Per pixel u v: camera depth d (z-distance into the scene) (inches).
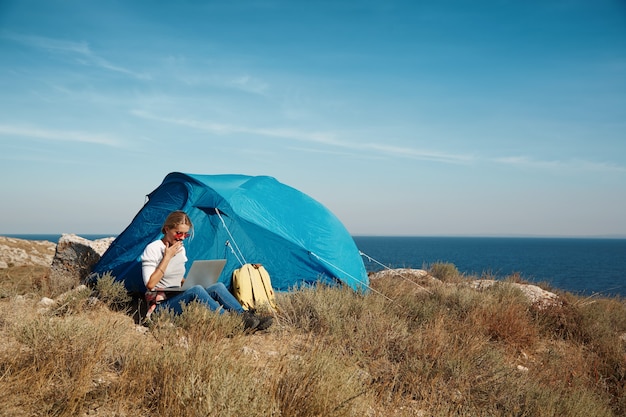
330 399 149.1
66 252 364.5
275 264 345.4
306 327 252.8
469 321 301.7
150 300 242.4
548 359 263.7
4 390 136.7
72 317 190.2
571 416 190.4
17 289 297.9
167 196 342.3
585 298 420.8
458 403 187.8
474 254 4847.4
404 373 204.1
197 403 134.3
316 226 380.5
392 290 373.4
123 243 327.3
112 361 171.6
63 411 133.3
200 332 203.2
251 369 168.4
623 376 253.6
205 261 254.2
